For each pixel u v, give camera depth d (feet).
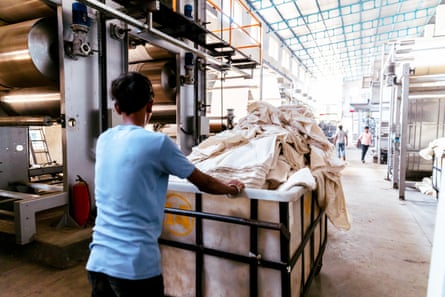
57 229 9.16
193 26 12.27
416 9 35.32
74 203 9.30
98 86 10.23
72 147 9.41
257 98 27.68
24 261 8.41
